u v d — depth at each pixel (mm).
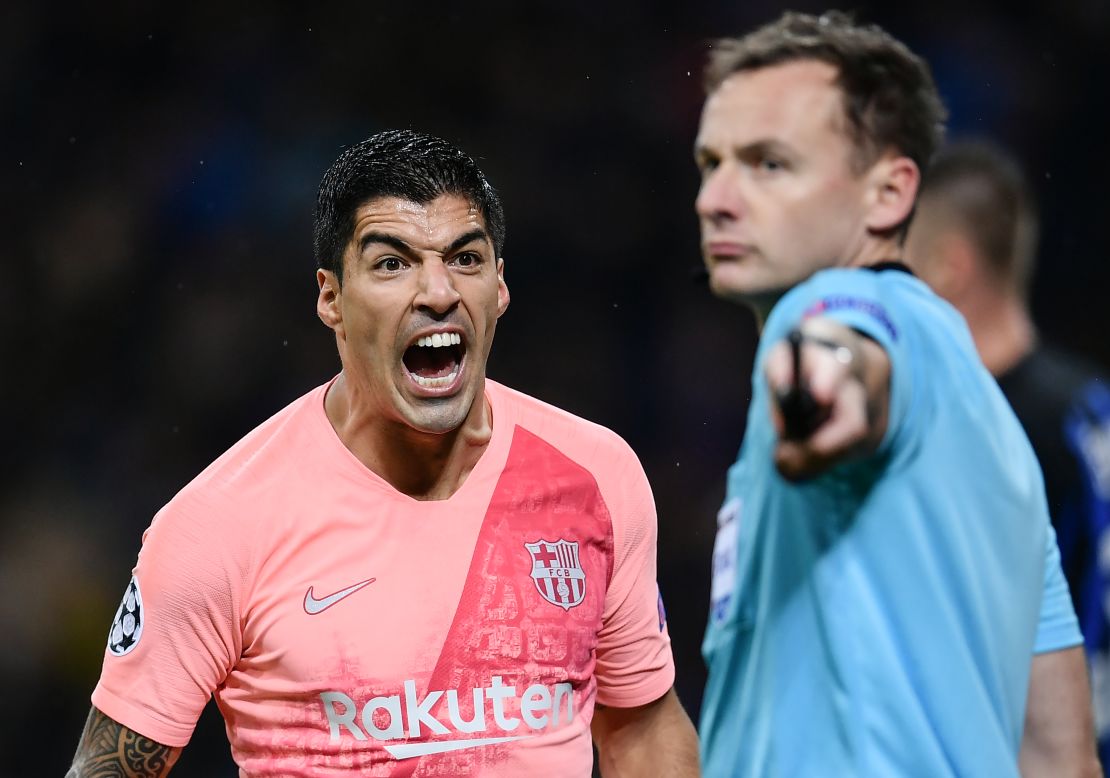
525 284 32656
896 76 6176
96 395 30328
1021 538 6020
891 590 5875
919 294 6133
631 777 10383
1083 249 34188
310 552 8820
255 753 9023
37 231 31594
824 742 5984
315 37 33688
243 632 8875
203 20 33250
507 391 9703
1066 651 7449
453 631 8875
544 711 9023
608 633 9789
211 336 30672
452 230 8656
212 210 31938
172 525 8758
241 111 32969
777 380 5387
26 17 32562
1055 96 34406
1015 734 6172
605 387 32000
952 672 5840
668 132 33906
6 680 26531
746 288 6176
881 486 5883
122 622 8953
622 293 32812
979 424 5945
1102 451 11375
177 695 8836
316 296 31750
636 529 9656
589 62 34312
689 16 34250
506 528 9156
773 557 6176
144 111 32656
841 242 6156
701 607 29297
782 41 6258
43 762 26172
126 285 31156
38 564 28328
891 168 6176
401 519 8992
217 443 30156
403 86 33719
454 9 34094
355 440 9109
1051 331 34125
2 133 32062
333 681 8695
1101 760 11180
